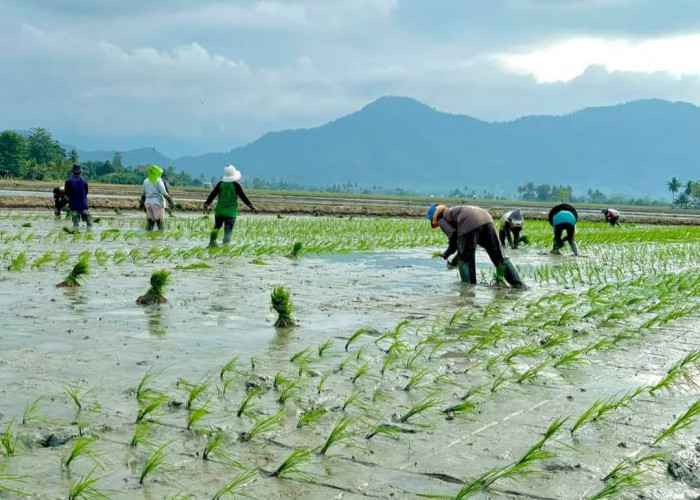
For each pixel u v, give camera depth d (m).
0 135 123.62
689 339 7.36
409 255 16.77
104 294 8.84
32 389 4.75
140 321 7.22
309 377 5.34
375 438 4.09
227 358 5.82
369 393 4.99
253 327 7.17
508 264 11.39
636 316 8.79
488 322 7.99
